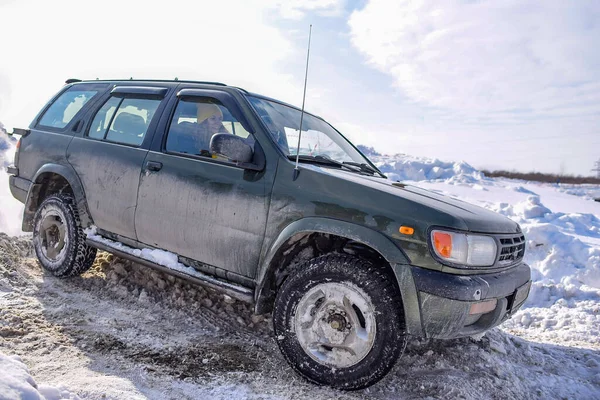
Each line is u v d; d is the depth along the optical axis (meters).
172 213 3.35
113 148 3.82
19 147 4.57
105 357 2.71
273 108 3.61
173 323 3.43
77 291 3.80
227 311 3.80
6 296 3.44
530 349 3.77
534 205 9.84
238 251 3.05
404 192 2.88
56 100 4.68
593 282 6.05
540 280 6.14
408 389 2.83
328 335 2.71
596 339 4.34
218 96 3.46
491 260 2.74
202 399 2.40
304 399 2.54
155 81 4.03
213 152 2.88
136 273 4.27
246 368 2.85
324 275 2.73
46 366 2.49
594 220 9.73
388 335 2.57
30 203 4.30
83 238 3.93
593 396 3.12
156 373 2.60
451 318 2.48
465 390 2.83
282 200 2.92
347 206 2.73
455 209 2.80
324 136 4.00
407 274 2.54
